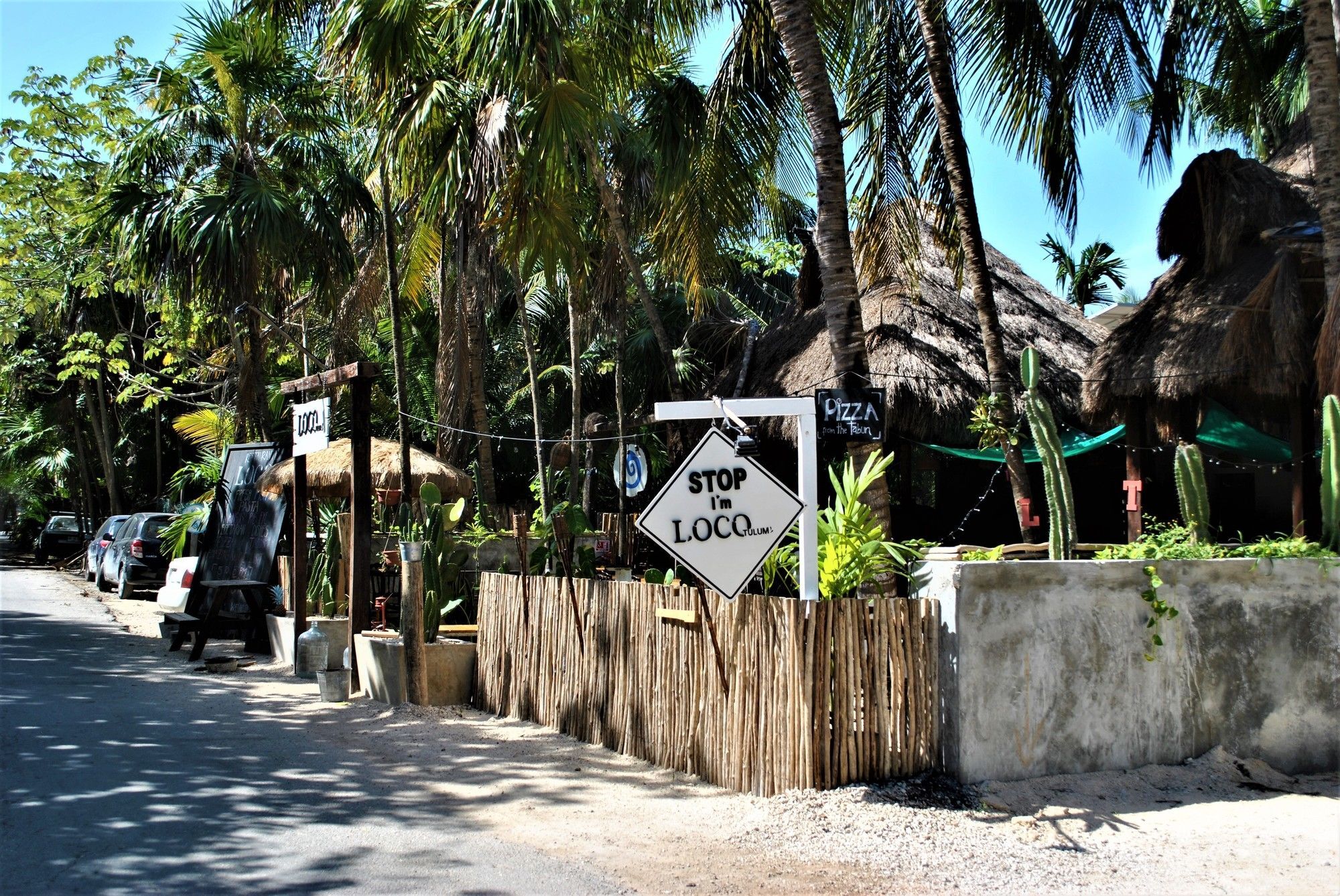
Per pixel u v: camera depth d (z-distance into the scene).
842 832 5.27
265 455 13.06
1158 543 7.54
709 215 11.49
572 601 7.76
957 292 15.12
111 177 17.78
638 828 5.50
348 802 5.94
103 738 7.34
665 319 24.73
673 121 12.56
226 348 22.08
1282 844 5.29
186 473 20.75
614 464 15.64
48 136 20.75
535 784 6.34
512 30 9.81
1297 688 6.90
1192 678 6.57
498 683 8.55
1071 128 11.36
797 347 16.06
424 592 8.91
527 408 26.86
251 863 4.92
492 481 17.08
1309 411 11.23
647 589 7.00
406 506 12.29
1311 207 11.53
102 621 15.30
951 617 5.90
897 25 11.76
